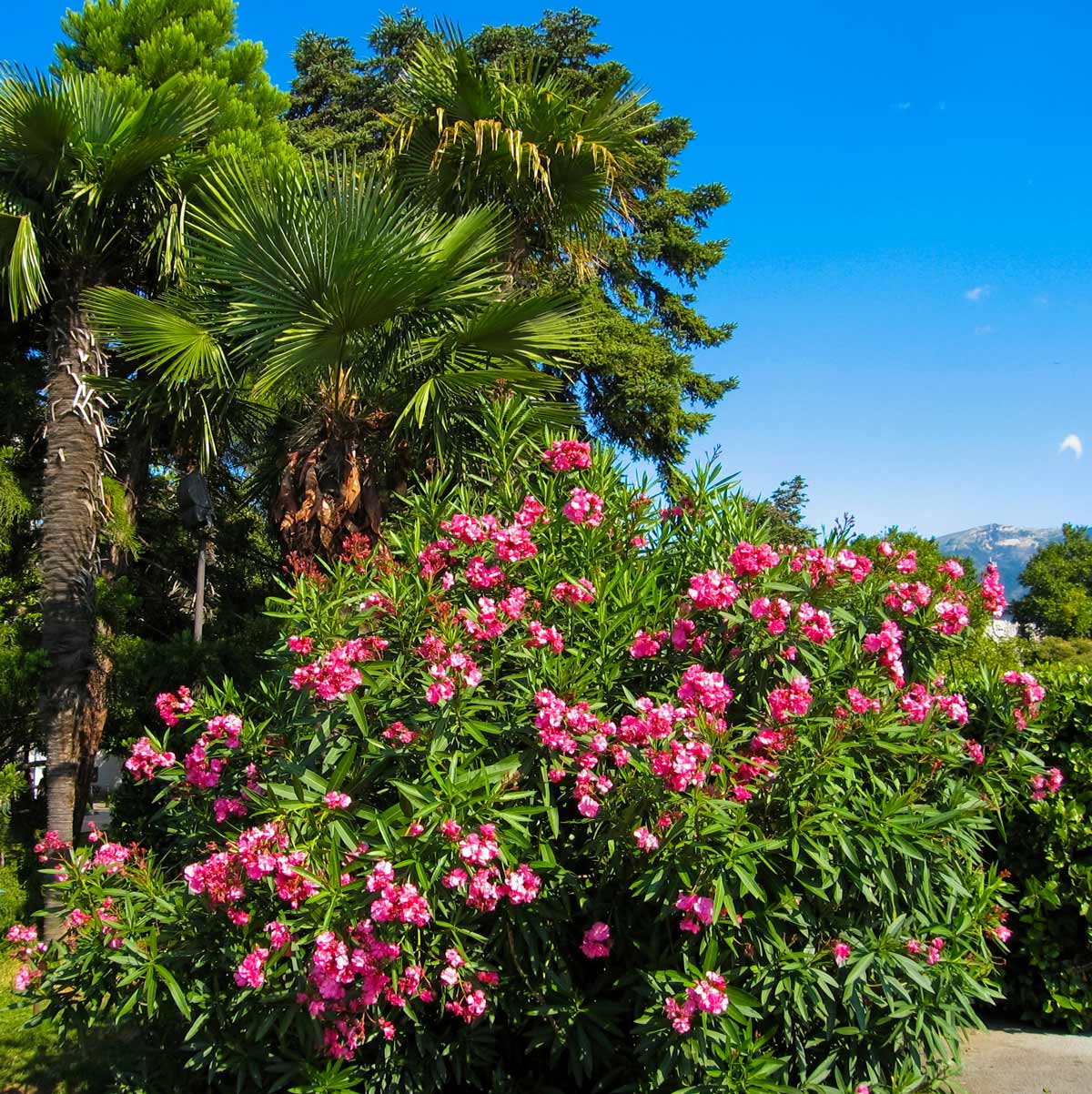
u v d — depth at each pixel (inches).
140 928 131.0
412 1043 125.6
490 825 111.3
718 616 135.3
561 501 163.6
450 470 251.9
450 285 250.1
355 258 217.5
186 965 127.8
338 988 108.3
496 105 296.7
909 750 125.0
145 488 370.0
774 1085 108.0
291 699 151.5
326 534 239.6
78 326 298.7
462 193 306.7
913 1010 122.0
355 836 118.5
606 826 123.0
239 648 322.3
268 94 399.5
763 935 117.4
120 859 144.9
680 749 111.9
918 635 148.1
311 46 767.1
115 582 336.2
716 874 112.0
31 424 379.6
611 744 123.6
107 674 308.2
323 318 230.2
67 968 134.5
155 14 369.4
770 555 132.3
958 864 141.0
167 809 151.9
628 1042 129.1
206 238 280.2
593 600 140.0
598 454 171.6
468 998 115.3
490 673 131.6
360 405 254.4
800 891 120.9
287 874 109.3
